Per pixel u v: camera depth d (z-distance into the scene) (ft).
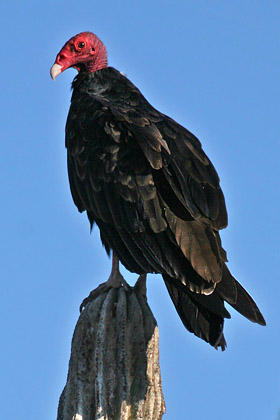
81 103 34.88
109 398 25.17
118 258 30.19
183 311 28.55
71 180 33.60
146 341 25.73
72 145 33.63
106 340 25.43
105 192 31.32
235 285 27.91
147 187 30.19
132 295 26.17
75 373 26.13
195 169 30.91
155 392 25.79
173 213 29.27
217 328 27.78
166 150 30.89
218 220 30.04
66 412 26.08
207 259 27.76
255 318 27.17
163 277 29.27
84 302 29.30
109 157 31.65
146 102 35.53
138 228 29.78
